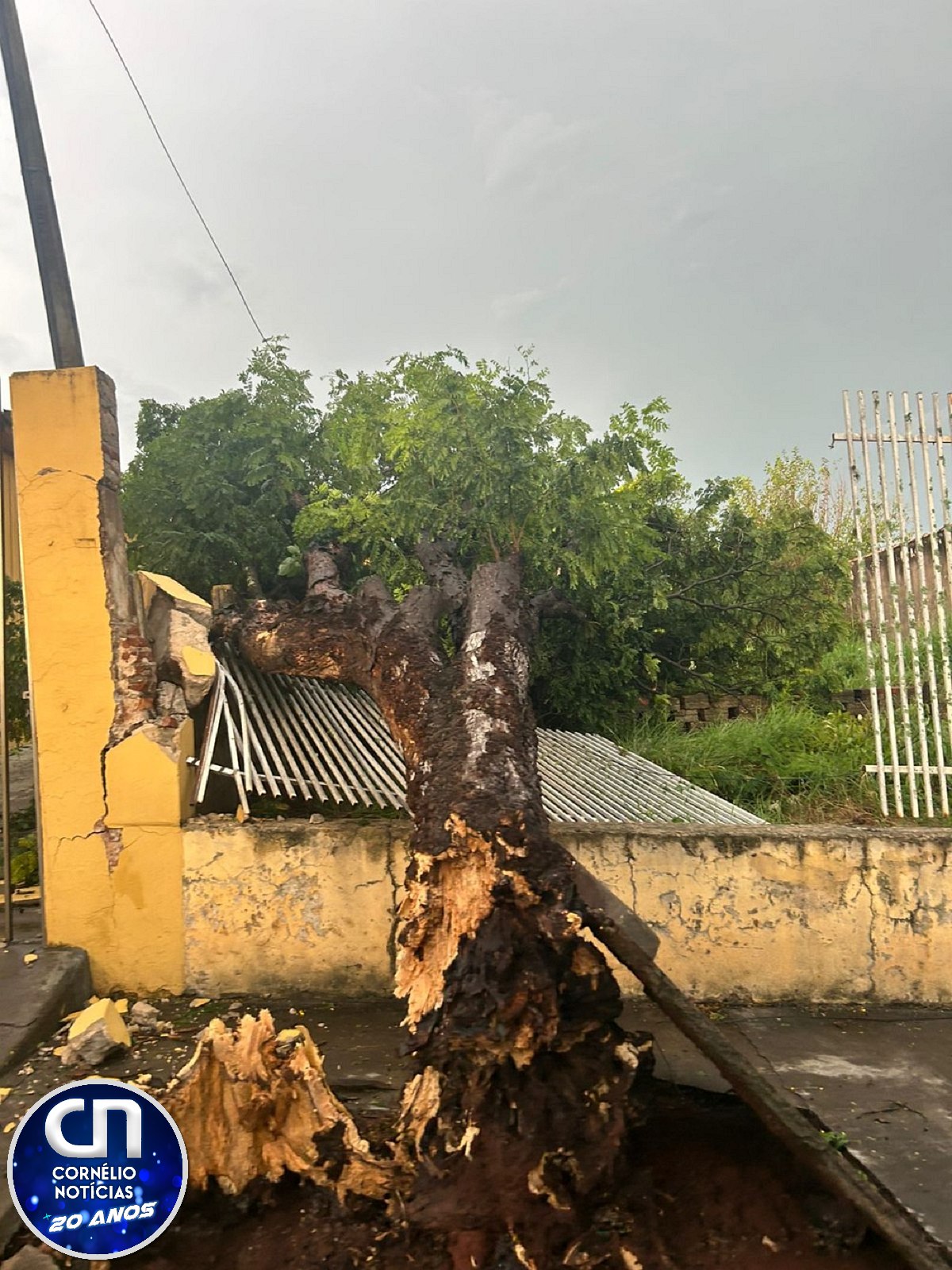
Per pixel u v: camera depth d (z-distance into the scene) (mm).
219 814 5016
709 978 4777
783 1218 2873
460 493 6629
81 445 4941
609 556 6832
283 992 4789
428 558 6836
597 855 4789
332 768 5387
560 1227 2742
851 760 6652
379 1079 3832
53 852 4844
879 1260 2725
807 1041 4301
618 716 8383
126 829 4832
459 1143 2850
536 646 7836
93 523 4926
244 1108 3043
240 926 4809
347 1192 2998
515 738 4074
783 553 9039
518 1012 2830
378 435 7465
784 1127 2748
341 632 5668
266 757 5453
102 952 4812
